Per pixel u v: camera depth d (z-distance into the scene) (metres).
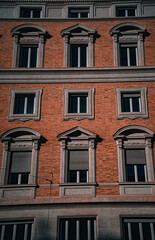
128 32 18.83
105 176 15.35
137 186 15.05
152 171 15.40
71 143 16.11
